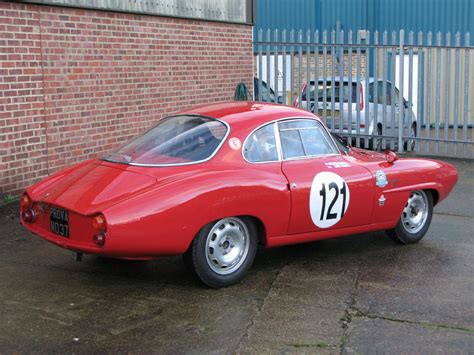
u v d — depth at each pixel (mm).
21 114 8039
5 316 4594
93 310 4723
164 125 5758
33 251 6160
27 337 4254
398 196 6199
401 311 4773
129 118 9984
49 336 4273
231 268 5207
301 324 4516
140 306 4809
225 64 12445
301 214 5480
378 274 5629
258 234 5438
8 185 7914
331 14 19078
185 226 4785
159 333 4336
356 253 6285
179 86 11141
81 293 5070
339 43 12531
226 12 12266
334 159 5883
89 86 9133
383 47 12234
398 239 6484
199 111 5816
